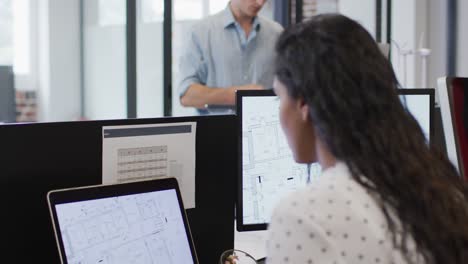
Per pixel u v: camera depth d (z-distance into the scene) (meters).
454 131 1.37
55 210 0.92
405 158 0.70
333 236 0.67
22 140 1.01
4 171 1.00
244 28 3.08
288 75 0.75
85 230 0.95
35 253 1.04
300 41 0.75
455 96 1.38
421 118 1.56
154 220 1.05
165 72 4.08
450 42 5.93
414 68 5.48
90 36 3.98
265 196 1.42
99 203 0.98
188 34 3.14
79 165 1.09
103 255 0.96
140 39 4.04
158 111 4.12
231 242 1.37
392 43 5.38
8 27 3.70
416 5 5.45
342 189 0.70
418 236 0.68
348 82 0.70
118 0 4.00
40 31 3.82
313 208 0.69
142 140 1.17
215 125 1.31
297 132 0.76
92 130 1.10
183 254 1.07
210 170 1.31
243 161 1.38
